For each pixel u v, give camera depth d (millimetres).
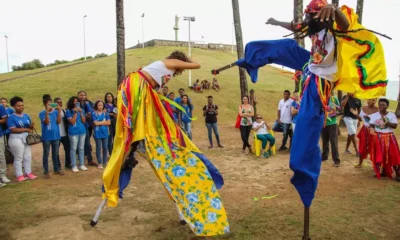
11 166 8945
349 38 3498
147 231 4586
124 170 4457
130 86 4188
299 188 3664
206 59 41719
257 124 9914
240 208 5426
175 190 3996
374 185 6602
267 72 41125
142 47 51000
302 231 4492
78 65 34906
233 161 9180
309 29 3650
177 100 11133
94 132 8500
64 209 5488
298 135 3586
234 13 14727
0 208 5555
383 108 6879
